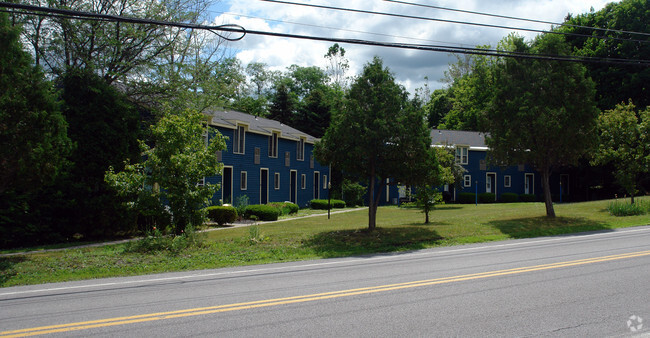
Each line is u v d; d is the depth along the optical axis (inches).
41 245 583.5
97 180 633.6
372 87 571.5
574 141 725.9
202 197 537.3
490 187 1595.7
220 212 812.0
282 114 1955.0
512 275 327.6
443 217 890.7
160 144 543.5
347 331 204.4
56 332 209.0
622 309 235.0
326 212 1193.4
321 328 209.3
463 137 1648.6
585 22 1406.3
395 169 585.0
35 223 590.9
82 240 632.4
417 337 195.2
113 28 753.6
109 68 762.2
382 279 324.8
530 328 205.9
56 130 478.9
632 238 530.3
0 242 565.3
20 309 255.6
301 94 2519.7
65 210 614.2
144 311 244.7
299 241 544.4
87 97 639.1
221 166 557.6
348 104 570.6
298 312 237.5
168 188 531.8
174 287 313.9
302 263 420.5
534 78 713.6
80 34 729.0
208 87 848.3
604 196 1533.0
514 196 1555.1
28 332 209.5
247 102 2073.1
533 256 419.2
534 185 1646.2
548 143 742.5
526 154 745.0
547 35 728.3
